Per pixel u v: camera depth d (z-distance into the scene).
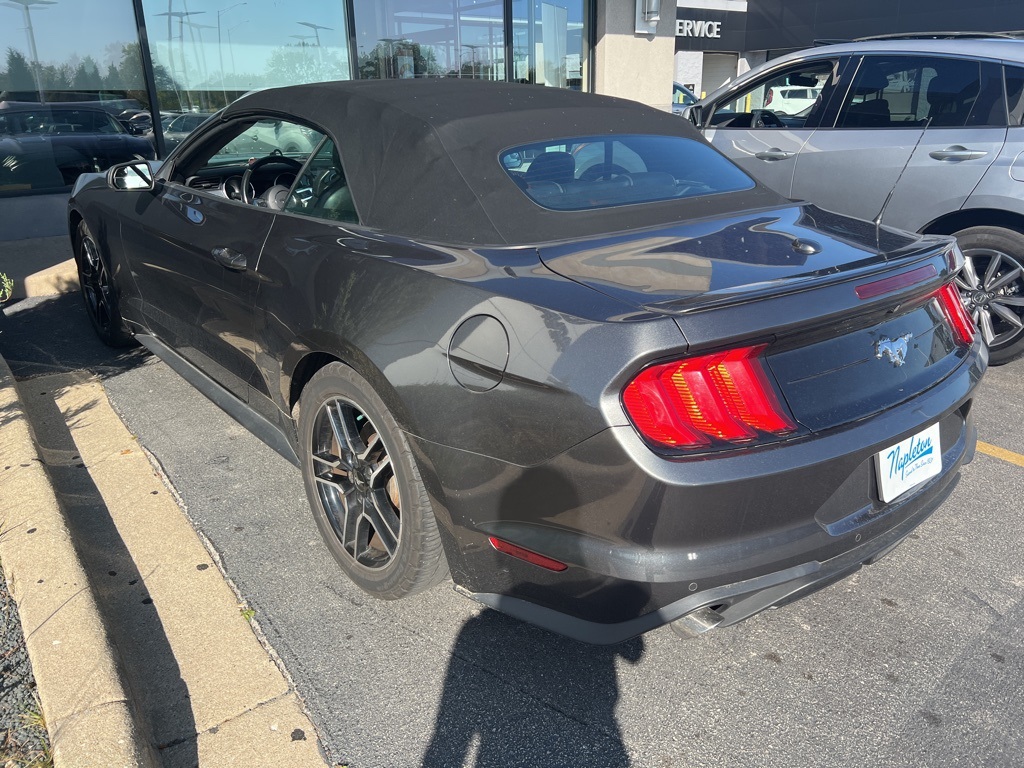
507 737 2.02
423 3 9.02
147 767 1.77
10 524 2.59
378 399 2.22
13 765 1.79
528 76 10.13
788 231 2.40
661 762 1.96
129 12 7.27
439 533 2.19
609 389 1.72
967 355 2.42
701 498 1.74
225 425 3.71
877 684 2.23
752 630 2.46
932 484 2.24
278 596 2.53
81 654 2.03
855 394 2.00
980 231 4.50
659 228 2.40
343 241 2.48
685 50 25.17
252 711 2.07
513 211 2.36
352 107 2.80
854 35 23.53
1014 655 2.35
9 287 3.83
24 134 6.95
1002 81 4.41
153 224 3.56
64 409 3.88
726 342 1.74
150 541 2.81
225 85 7.99
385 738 2.00
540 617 1.99
